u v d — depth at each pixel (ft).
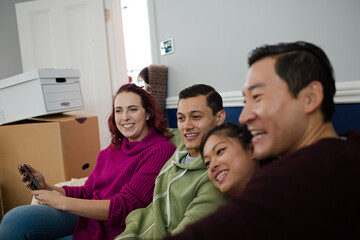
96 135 6.52
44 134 5.61
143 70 6.84
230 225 1.39
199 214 2.60
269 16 4.36
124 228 3.73
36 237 3.64
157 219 3.14
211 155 2.54
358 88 3.33
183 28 6.13
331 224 1.38
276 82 1.68
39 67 9.03
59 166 5.60
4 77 9.98
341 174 1.43
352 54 3.45
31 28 8.94
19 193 5.89
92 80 8.89
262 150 1.80
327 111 1.76
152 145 4.12
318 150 1.52
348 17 3.44
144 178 3.73
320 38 3.75
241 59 4.91
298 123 1.69
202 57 5.75
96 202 3.59
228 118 5.31
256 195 1.43
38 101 6.09
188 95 3.32
